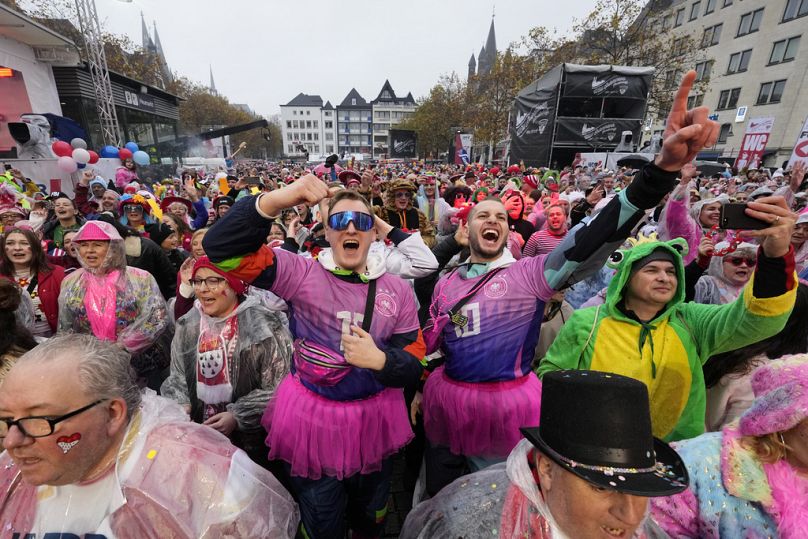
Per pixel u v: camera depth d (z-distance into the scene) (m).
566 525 0.90
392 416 1.78
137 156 13.91
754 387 1.10
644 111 16.09
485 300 1.89
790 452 1.02
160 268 3.94
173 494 1.05
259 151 80.25
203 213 7.29
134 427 1.10
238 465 1.22
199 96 42.62
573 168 16.16
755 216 1.36
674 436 1.77
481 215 1.99
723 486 1.08
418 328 1.77
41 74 13.50
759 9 28.67
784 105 26.97
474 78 34.25
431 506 1.26
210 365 2.06
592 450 0.83
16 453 0.94
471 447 1.91
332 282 1.64
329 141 110.75
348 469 1.69
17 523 1.03
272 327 2.15
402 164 43.47
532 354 1.96
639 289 1.72
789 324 1.76
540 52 25.11
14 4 16.05
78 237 2.55
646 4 22.52
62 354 0.98
